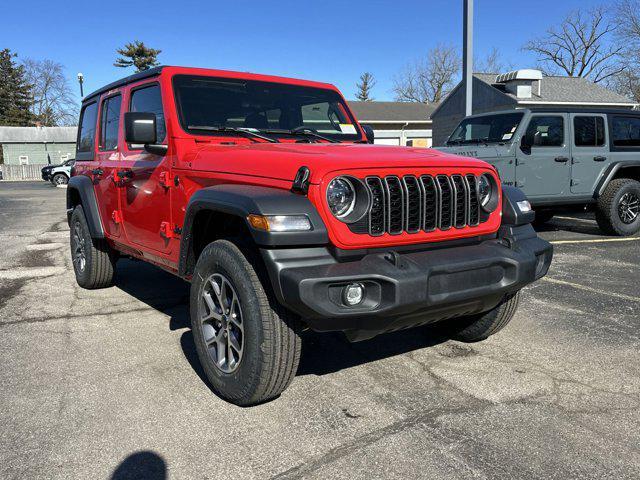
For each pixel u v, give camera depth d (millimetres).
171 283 6016
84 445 2646
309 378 3426
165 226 3850
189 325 4500
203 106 3895
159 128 3953
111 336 4230
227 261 2928
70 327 4457
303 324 2898
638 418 2877
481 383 3322
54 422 2867
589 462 2475
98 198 5168
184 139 3686
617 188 8602
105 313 4859
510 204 3344
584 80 27422
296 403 3078
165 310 4949
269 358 2797
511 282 3121
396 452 2564
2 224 12164
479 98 25266
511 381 3350
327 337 4188
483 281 3027
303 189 2715
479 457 2521
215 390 3186
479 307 3191
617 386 3268
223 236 3383
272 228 2586
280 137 4094
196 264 3252
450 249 3100
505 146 8188
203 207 3080
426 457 2521
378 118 37094
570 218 11352
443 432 2744
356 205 2766
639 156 8914
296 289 2545
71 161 32375
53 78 74062
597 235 9000
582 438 2680
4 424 2848
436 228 3041
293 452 2576
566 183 8531
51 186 31797
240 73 4234
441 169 3070
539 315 4684
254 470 2438
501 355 3779
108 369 3570
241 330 2912
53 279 6281
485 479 2354
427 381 3363
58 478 2383
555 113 8406
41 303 5211
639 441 2650
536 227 10047
